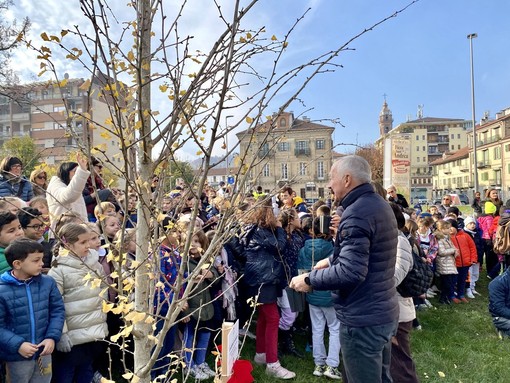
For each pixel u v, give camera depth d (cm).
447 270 623
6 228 263
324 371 368
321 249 387
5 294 230
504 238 602
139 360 146
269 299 351
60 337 252
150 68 140
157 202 147
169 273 280
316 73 142
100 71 128
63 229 265
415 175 8906
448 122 8925
